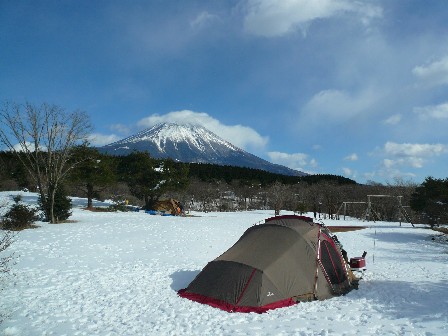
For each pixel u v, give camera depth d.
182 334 8.01
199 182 64.19
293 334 7.98
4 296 10.27
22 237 18.72
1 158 46.09
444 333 7.67
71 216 29.16
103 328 8.33
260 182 75.38
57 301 10.02
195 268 14.12
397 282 12.45
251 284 9.97
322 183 72.38
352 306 9.87
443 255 18.48
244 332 8.12
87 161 33.94
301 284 10.41
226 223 28.84
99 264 14.24
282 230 11.56
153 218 30.58
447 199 28.39
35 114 32.22
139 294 10.85
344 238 24.48
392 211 56.44
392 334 7.82
